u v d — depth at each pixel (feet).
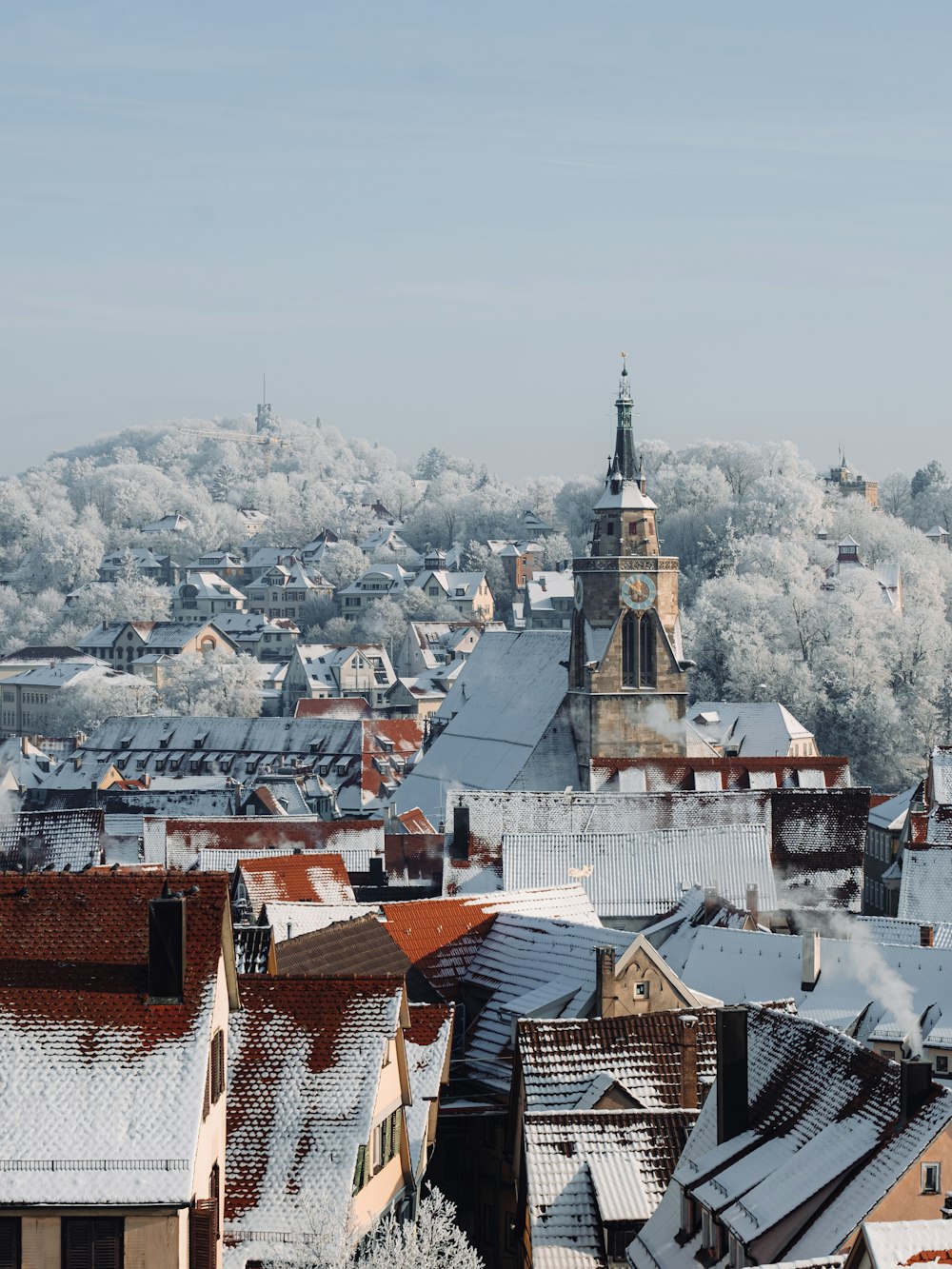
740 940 361.10
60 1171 161.79
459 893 442.91
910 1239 151.53
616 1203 211.61
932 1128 175.94
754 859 427.74
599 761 568.41
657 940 397.60
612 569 601.21
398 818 577.02
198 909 178.40
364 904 320.50
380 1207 208.95
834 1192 181.06
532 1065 239.50
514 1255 250.57
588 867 419.74
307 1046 204.64
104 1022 170.91
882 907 583.58
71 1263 161.89
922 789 610.24
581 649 607.78
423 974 312.71
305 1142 197.06
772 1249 179.73
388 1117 212.02
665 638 602.44
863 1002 334.44
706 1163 200.13
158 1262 161.68
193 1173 163.12
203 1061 168.76
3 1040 169.58
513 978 310.86
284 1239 188.65
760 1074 207.00
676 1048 244.01
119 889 180.34
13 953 175.94
